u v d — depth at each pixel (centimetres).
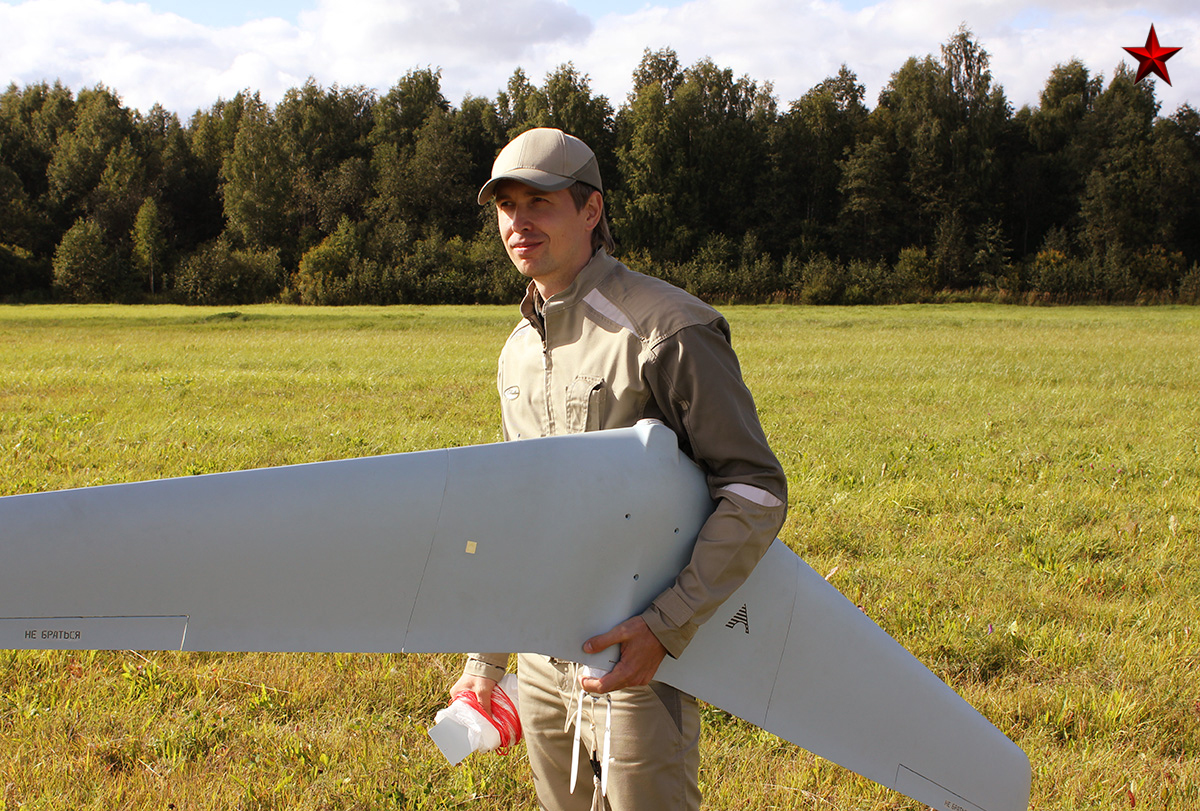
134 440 690
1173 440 766
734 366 141
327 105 7375
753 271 5078
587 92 6775
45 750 252
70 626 109
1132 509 536
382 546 122
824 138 6347
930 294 5000
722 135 6244
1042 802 241
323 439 717
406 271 4934
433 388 1092
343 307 4234
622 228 6000
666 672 140
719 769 252
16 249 5741
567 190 146
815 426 815
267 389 1053
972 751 154
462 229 6347
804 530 477
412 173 6375
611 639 131
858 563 431
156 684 293
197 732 263
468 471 128
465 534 126
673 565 139
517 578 129
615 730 144
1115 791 246
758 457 137
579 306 149
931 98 6253
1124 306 4628
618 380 143
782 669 146
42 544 107
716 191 6294
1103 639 346
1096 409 947
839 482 591
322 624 120
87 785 236
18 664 302
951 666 320
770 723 146
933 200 6075
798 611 146
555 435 144
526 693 165
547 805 169
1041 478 606
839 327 2603
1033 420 873
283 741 261
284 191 6369
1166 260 5462
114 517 110
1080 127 6256
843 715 149
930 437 770
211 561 114
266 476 119
